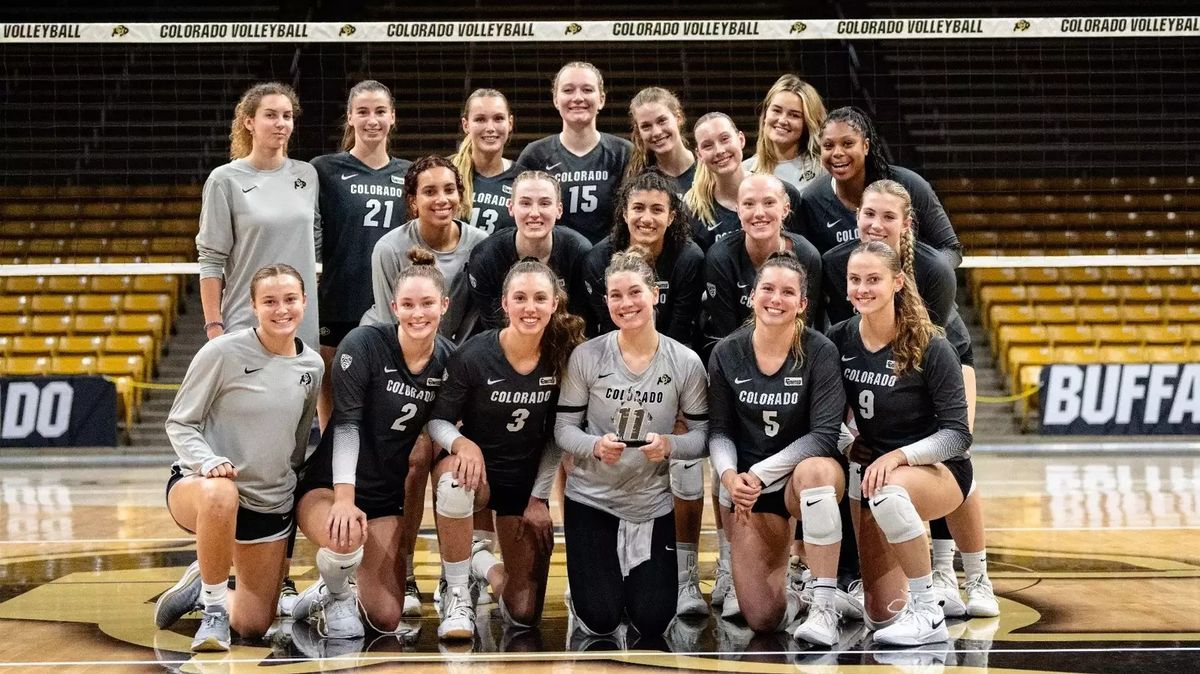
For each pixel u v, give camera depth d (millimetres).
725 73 16266
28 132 15961
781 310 4145
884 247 4172
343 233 5332
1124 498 8352
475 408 4328
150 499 8773
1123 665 3674
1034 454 12148
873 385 4289
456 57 16641
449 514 4160
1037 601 4719
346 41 7570
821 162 5324
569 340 4324
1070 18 7805
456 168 4957
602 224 5742
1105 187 15594
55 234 14391
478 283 4863
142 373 13141
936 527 4656
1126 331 13742
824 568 4102
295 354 4242
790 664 3770
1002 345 13703
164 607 4293
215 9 16656
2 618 4512
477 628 4387
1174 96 16469
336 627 4246
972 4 16969
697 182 5277
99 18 16469
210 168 15555
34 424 12180
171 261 14102
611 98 16078
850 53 16656
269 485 4199
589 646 4062
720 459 4277
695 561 4695
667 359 4336
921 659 3807
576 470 4418
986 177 15914
